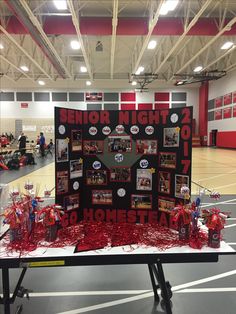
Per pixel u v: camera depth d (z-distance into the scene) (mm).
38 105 20156
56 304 2021
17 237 1517
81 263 1407
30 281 2340
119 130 1836
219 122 18781
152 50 13539
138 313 1915
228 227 3586
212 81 19688
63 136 1703
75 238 1600
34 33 9102
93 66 16766
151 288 2229
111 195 1886
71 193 1803
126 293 2160
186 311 1919
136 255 1417
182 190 1587
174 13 9141
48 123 20203
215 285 2268
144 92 20406
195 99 21172
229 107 17312
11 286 2254
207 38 11914
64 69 15312
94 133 1859
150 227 1757
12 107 20078
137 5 8805
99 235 1641
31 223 1572
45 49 11055
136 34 9188
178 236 1598
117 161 1856
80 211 1889
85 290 2205
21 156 10938
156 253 1420
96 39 11977
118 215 1888
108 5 8766
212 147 19812
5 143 11750
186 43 12148
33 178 7434
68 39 11828
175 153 1692
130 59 15367
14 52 13570
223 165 9891
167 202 1762
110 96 20266
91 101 20234
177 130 1671
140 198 1852
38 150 15898
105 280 2357
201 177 7418
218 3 8492
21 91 20000
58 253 1422
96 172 1882
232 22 8320
